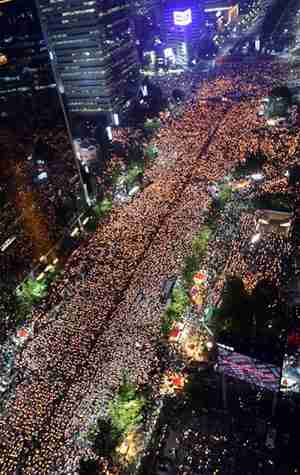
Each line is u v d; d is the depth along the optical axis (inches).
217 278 3041.3
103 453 2105.1
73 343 2733.8
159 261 3307.1
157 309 2876.5
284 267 3046.3
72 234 3779.5
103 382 2453.2
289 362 2412.6
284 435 2155.5
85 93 6323.8
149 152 4886.8
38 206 3499.0
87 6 5457.7
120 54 6417.3
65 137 3769.7
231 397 2347.4
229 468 2047.2
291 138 4785.9
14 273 3186.5
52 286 3287.4
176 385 2404.0
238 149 4736.7
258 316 2474.2
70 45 5935.0
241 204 3794.3
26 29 3181.6
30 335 2847.0
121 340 2701.8
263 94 6215.6
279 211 3400.6
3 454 2174.0
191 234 3526.1
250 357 1956.2
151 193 4222.4
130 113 6486.2
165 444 2172.7
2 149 3161.9
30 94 3368.6
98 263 3420.3
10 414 2361.0
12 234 3206.2
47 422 2290.8
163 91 7234.3
